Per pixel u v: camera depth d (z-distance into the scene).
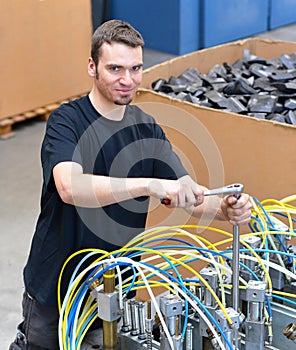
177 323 1.11
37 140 4.08
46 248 1.43
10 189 3.47
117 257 1.27
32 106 4.20
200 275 1.21
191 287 1.23
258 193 2.08
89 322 1.26
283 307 1.27
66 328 1.20
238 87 2.60
